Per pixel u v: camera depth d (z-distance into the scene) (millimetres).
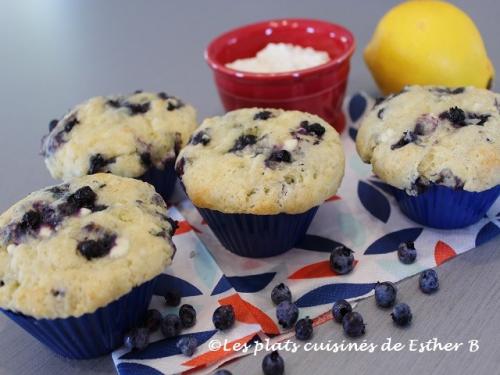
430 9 309
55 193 221
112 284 188
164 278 235
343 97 325
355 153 306
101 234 200
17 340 218
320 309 217
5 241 205
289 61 325
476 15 443
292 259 245
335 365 197
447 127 240
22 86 427
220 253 255
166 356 202
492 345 197
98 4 584
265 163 231
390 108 259
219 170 233
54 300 185
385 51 317
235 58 347
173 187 291
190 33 485
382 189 280
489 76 314
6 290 190
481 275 225
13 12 591
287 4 520
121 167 259
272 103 308
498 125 236
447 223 246
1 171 318
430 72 303
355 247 246
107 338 205
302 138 242
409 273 228
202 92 382
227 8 529
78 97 397
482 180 223
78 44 492
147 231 205
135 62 442
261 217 228
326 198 235
